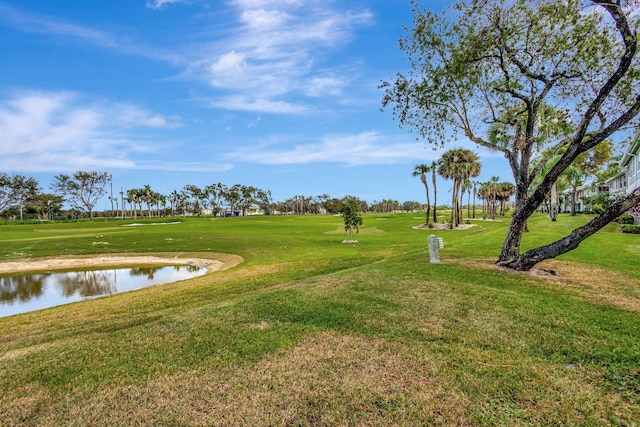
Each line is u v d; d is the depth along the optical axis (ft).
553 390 11.87
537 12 26.30
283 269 44.50
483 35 27.81
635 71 25.86
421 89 31.35
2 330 23.34
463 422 10.29
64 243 89.81
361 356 14.43
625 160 89.86
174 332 17.79
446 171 148.46
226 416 10.80
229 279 39.34
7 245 86.07
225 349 15.44
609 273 30.71
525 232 64.95
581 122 25.99
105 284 53.72
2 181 226.99
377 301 21.79
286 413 10.86
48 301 43.86
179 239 97.71
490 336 16.21
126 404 11.55
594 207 116.26
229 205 387.14
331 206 401.49
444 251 44.83
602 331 16.65
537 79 29.12
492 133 35.99
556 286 25.32
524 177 30.78
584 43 26.27
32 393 12.41
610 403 11.14
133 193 305.53
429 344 15.46
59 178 243.19
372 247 72.13
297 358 14.40
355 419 10.50
